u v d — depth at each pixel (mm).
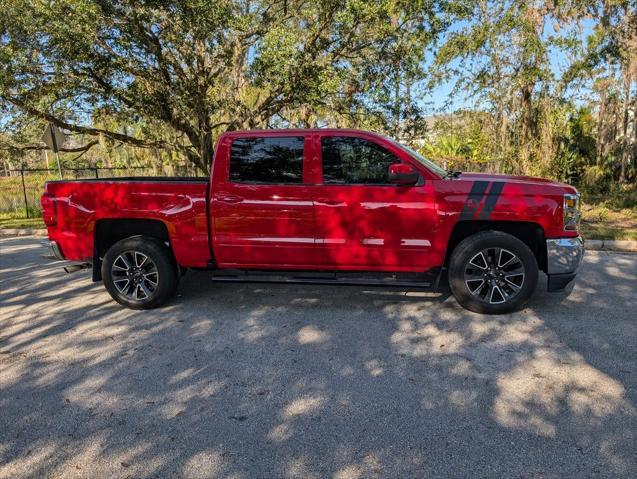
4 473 2561
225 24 11867
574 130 21156
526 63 13305
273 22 12742
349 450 2693
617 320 4664
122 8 11172
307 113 14508
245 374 3666
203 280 6449
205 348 4188
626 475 2441
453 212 4730
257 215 5004
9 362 3984
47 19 10727
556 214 4641
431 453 2650
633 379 3449
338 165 4930
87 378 3656
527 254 4699
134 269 5316
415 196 4770
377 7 11211
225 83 13305
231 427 2947
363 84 13227
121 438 2861
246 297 5680
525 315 4848
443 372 3627
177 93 12758
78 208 5277
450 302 5316
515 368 3666
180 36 11812
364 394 3320
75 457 2689
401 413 3064
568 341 4160
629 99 18766
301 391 3381
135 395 3375
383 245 4879
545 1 13148
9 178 23391
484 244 4738
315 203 4906
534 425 2898
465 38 13562
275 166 5004
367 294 5691
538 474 2463
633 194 15500
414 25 12750
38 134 14734
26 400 3340
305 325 4695
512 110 13750
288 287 6070
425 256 4867
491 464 2549
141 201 5164
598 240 8719
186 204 5105
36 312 5324
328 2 11656
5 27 10773
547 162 13484
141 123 13688
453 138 18547
